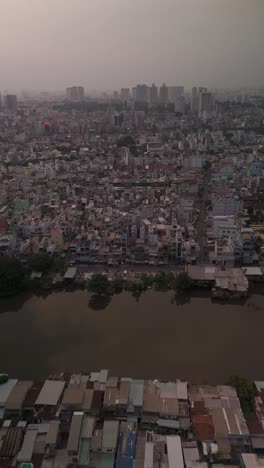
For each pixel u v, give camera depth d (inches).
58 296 4569.4
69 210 6712.6
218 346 3540.8
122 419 2615.7
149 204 7081.7
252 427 2463.1
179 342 3607.3
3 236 5541.3
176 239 5201.8
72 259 5295.3
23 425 2539.4
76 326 3914.9
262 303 4335.6
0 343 3639.3
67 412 2613.2
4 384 2871.6
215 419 2507.4
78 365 3302.2
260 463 2193.7
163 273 4717.0
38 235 5802.2
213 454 2295.8
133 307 4291.3
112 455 2293.3
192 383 3065.9
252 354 3422.7
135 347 3538.4
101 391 2790.4
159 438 2433.6
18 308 4343.0
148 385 2871.6
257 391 2815.0
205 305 4318.4
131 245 5452.8
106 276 4795.8
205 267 4837.6
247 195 7726.4
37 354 3459.6
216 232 5718.5
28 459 2269.9
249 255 5088.6
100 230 5890.8
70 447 2234.3
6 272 4552.2
